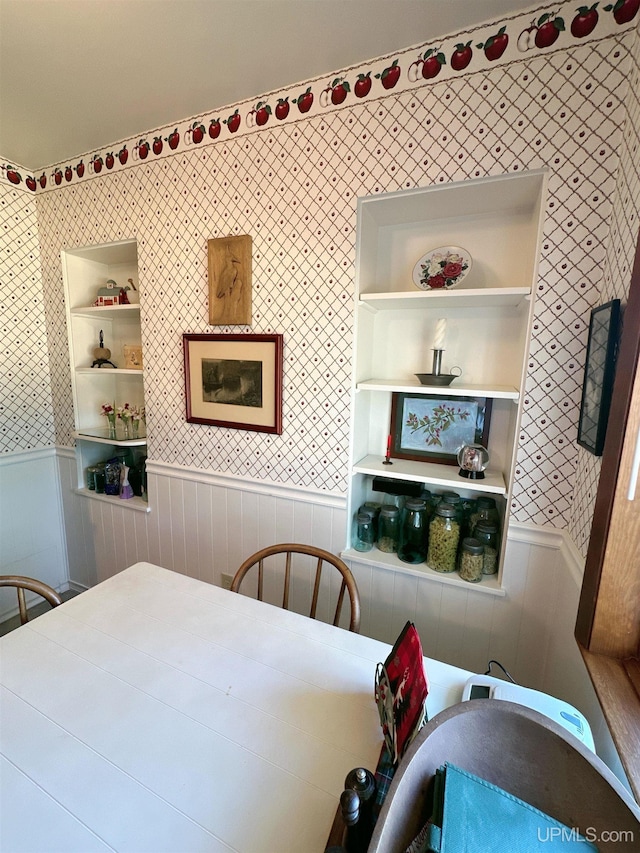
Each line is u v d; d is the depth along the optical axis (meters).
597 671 0.89
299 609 1.78
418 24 1.16
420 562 1.57
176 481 2.00
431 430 1.68
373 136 1.33
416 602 1.55
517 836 0.50
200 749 0.72
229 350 1.73
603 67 1.05
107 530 2.31
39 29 1.19
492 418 1.60
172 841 0.58
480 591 1.42
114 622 1.08
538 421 1.26
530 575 1.35
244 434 1.77
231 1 1.08
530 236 1.40
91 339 2.37
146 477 2.24
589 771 0.53
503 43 1.14
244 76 1.39
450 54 1.20
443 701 0.84
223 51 1.27
